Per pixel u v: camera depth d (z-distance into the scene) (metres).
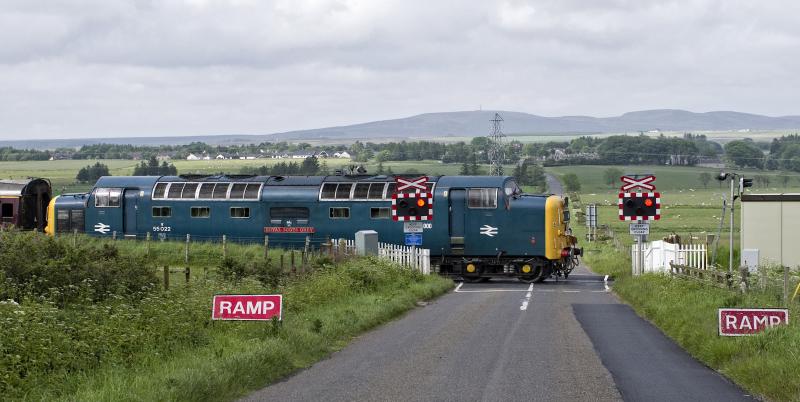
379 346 36.59
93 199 96.62
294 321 38.94
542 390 27.22
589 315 49.09
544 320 46.38
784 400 25.25
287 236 90.31
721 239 126.94
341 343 37.38
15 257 42.56
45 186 111.44
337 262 64.81
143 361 29.09
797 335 30.50
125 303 39.28
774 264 75.69
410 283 63.78
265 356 30.27
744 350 31.23
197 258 82.44
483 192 83.50
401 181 70.44
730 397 26.33
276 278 52.88
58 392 25.23
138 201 95.25
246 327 35.78
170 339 32.31
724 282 48.03
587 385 28.05
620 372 30.44
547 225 82.25
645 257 76.62
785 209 79.06
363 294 54.09
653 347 36.38
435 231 84.19
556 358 33.41
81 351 28.28
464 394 26.61
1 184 109.25
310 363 32.47
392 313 47.94
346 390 27.36
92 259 46.72
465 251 83.81
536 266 82.81
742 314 33.31
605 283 79.00
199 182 94.19
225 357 29.70
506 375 29.78
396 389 27.44
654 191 70.44
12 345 26.62
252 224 91.38
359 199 88.00
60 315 33.81
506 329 42.34
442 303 56.94
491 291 69.19
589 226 157.38
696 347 34.53
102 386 25.70
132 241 91.75
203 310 37.50
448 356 33.84
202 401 25.52
